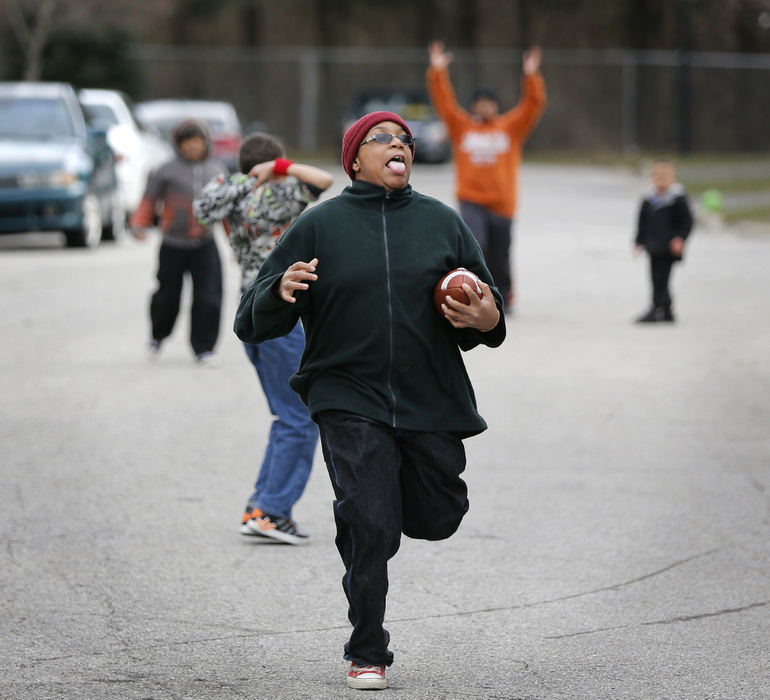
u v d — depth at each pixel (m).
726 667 16.86
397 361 15.91
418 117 132.25
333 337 16.05
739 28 170.00
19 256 63.66
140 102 142.00
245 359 39.47
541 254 64.88
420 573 20.78
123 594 19.75
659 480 26.08
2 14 136.00
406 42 179.25
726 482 25.94
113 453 28.30
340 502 15.80
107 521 23.53
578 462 27.45
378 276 15.94
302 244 16.09
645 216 44.81
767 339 41.75
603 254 65.00
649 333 43.09
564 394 34.00
